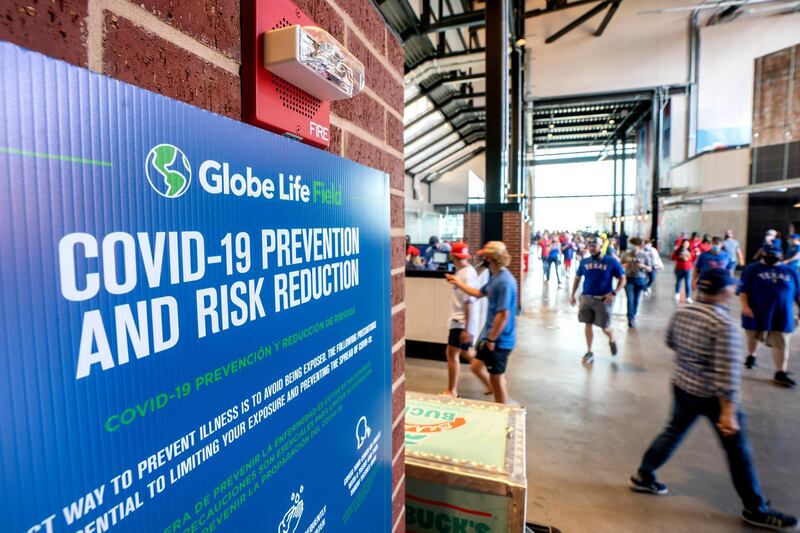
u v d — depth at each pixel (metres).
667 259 21.58
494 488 1.30
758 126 14.56
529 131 22.67
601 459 2.91
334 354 0.70
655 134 18.66
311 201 0.63
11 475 0.27
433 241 11.02
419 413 1.82
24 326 0.27
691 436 3.18
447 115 20.14
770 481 2.65
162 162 0.37
